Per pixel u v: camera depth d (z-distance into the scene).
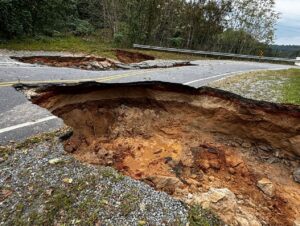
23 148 4.83
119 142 7.54
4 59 11.71
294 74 14.38
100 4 27.02
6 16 15.20
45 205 3.61
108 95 8.63
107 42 22.31
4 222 3.37
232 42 31.78
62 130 5.53
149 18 23.19
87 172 4.28
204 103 8.38
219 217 3.83
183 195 4.68
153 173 6.21
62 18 23.39
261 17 31.52
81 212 3.54
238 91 9.62
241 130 8.05
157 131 8.37
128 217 3.53
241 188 6.39
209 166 7.02
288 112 7.21
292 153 7.34
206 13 26.95
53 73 10.12
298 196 6.27
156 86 8.80
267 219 5.41
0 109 6.25
